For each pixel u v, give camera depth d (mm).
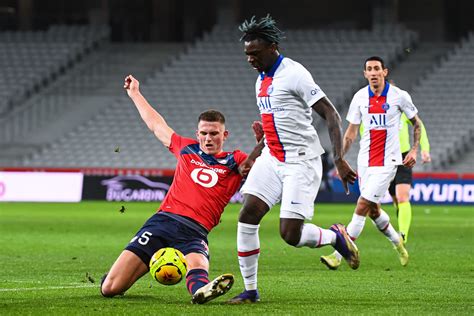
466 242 42281
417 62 102125
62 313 18859
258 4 111500
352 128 31719
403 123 36500
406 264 30953
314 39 105438
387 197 81625
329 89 100062
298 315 18891
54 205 78438
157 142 98688
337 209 74375
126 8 113812
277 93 20844
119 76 107375
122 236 45375
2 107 103438
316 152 21328
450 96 97312
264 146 21375
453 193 81375
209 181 21344
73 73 107938
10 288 23750
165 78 105375
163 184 84375
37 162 97562
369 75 30969
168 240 20984
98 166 97312
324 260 28812
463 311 19750
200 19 114500
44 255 34562
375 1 105688
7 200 83875
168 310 19344
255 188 20922
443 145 92750
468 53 100625
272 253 35938
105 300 21109
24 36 111688
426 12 106250
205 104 102125
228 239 43656
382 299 21859
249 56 21000
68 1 115875
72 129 101250
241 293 21109
